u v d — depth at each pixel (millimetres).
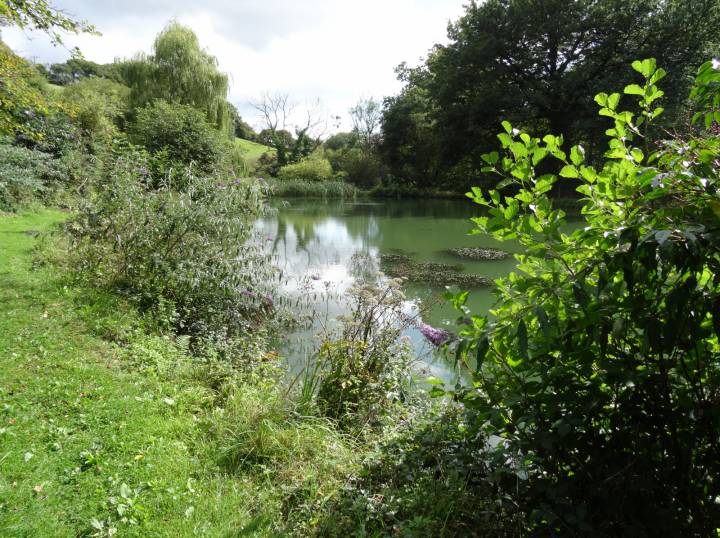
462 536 2225
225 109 22016
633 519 1771
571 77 26859
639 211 1829
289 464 2994
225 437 3270
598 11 26250
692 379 1767
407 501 2490
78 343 4660
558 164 21344
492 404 2162
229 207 6332
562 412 1941
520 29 28266
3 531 2326
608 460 1841
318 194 38781
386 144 44406
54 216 10875
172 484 2781
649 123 2096
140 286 5910
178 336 5328
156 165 9250
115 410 3523
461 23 31156
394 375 4211
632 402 1788
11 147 11953
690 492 1802
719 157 1771
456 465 2600
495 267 11273
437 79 32625
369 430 3533
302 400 3760
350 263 11555
